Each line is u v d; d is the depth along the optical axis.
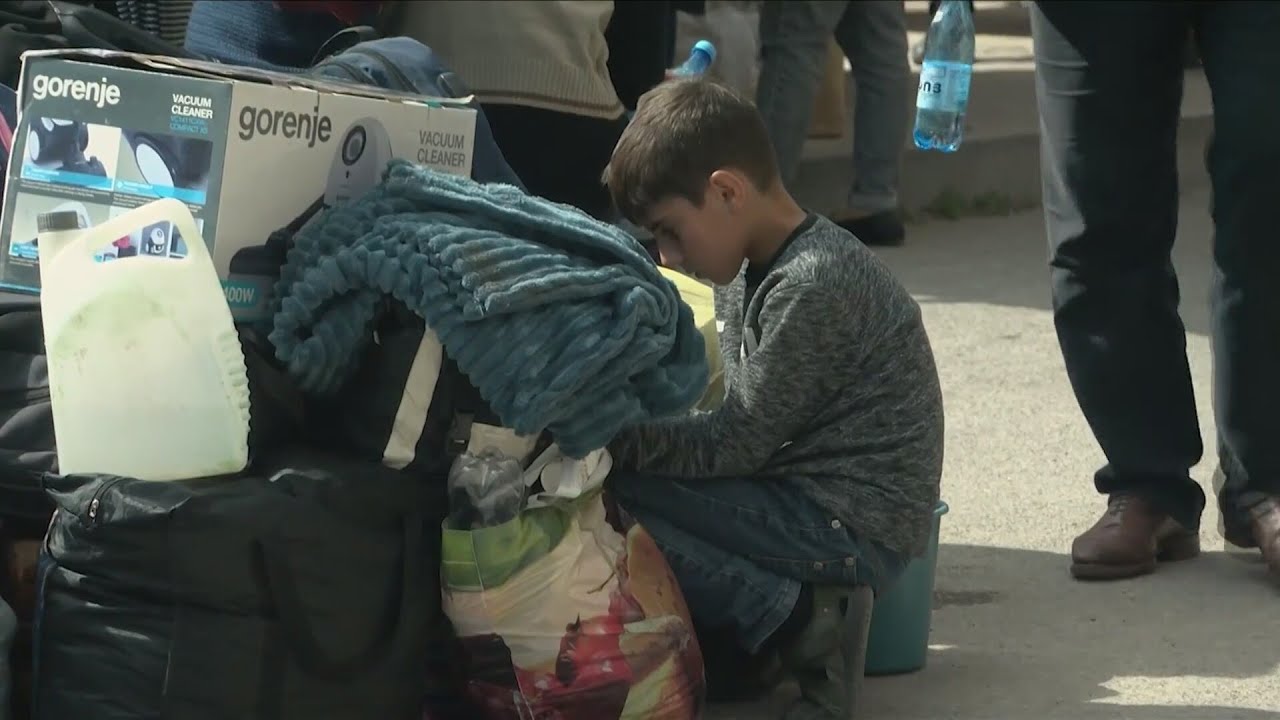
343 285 7.28
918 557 8.52
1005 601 10.12
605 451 7.84
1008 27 43.75
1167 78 10.20
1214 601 10.08
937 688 8.79
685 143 7.94
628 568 7.73
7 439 7.46
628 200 8.20
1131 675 8.94
